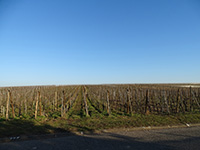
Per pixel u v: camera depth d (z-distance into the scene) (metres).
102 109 14.64
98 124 8.61
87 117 10.84
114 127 8.00
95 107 16.27
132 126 8.20
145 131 7.41
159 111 13.57
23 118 10.12
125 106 15.45
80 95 30.02
